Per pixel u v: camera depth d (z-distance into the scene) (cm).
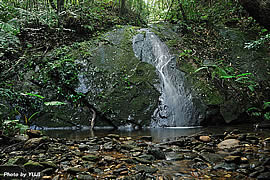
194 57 599
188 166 179
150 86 505
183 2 759
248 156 199
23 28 533
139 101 483
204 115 457
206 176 156
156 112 476
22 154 217
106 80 504
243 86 512
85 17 643
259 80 530
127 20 778
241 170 162
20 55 522
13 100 447
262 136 296
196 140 290
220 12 795
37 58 518
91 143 271
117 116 464
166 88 510
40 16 536
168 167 178
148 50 602
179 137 312
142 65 544
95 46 575
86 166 181
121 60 547
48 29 590
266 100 481
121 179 149
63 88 486
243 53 609
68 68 499
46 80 487
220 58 611
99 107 469
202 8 882
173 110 479
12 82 472
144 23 834
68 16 625
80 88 487
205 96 484
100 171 168
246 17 740
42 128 445
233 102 473
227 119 455
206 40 676
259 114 455
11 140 260
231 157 185
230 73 552
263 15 197
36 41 566
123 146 242
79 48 558
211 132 354
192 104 476
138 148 236
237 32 676
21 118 442
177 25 742
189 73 547
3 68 486
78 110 472
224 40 660
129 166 180
